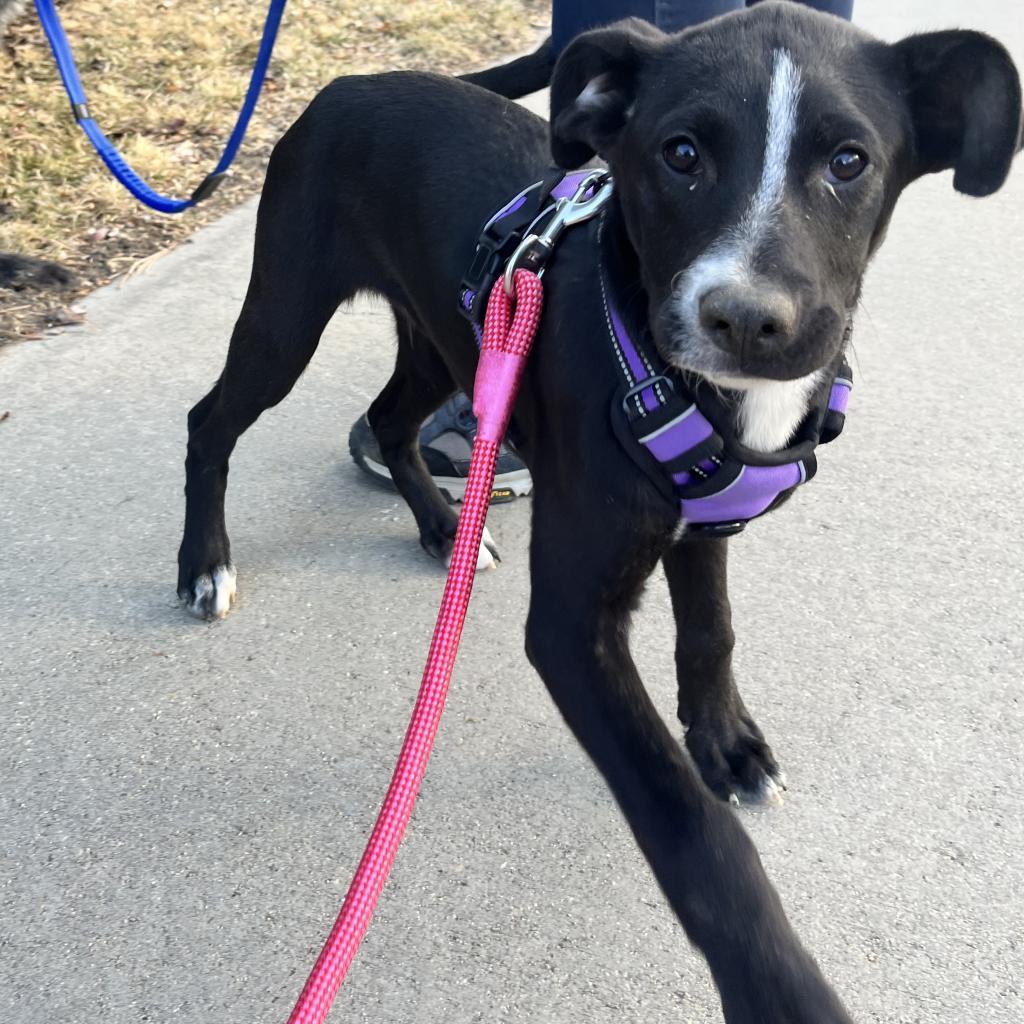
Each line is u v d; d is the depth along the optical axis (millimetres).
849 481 898
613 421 508
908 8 2082
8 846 598
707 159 468
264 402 756
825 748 663
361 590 783
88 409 953
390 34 1746
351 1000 527
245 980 536
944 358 1076
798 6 508
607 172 592
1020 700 696
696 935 444
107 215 1227
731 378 457
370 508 864
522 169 645
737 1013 430
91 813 617
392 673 715
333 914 567
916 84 504
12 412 945
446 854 598
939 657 729
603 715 500
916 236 1332
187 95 1461
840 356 528
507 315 542
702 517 528
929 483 898
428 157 665
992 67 492
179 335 1058
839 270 473
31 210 1210
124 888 577
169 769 645
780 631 748
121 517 838
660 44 513
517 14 1903
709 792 483
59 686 697
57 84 1427
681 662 642
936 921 564
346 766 650
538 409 557
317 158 708
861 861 596
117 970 538
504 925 562
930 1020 521
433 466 861
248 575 792
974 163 513
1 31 1252
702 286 440
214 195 1287
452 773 646
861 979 537
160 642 734
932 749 662
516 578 800
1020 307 1174
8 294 1090
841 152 463
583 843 605
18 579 779
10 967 539
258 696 695
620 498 514
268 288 730
